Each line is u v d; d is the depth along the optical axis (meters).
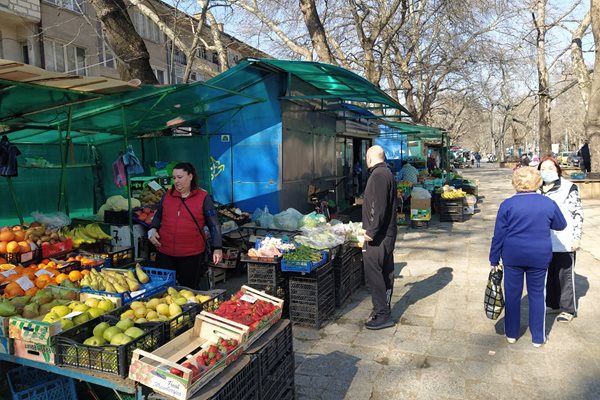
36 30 16.44
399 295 6.17
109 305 3.22
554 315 5.23
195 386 2.40
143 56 8.85
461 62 22.61
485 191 19.95
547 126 23.80
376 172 4.76
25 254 4.42
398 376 4.02
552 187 4.91
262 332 3.13
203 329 2.97
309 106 10.30
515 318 4.51
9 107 5.29
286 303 5.28
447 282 6.66
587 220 11.31
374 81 15.48
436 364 4.21
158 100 6.27
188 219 4.61
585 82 18.70
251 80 8.55
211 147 9.41
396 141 23.16
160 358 2.42
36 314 3.12
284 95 8.94
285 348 3.38
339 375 4.06
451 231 10.73
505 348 4.47
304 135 10.11
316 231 5.99
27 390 3.03
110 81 4.50
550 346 4.46
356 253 6.44
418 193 11.41
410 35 20.47
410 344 4.64
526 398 3.61
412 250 8.81
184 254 4.64
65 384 3.20
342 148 14.09
